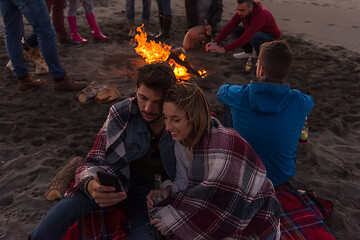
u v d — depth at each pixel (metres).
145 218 1.97
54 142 3.30
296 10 9.99
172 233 1.75
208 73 5.06
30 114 3.77
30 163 2.96
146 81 1.64
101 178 1.62
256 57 5.62
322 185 2.82
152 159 2.01
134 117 1.91
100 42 6.25
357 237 2.29
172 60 4.79
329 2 11.35
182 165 1.88
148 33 6.76
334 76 5.20
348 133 3.69
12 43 3.94
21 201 2.52
